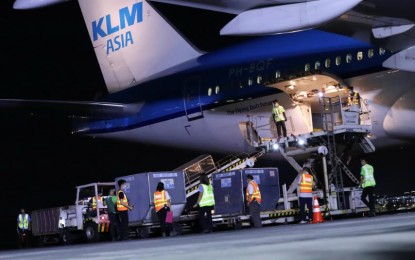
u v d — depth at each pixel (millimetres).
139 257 6094
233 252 5652
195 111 20594
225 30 11234
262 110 18672
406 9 11914
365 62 16125
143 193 16391
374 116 16500
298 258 4457
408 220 9977
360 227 8836
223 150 21031
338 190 16078
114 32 24375
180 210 17000
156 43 22984
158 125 21859
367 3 11695
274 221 16344
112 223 16125
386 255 4207
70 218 18938
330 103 16438
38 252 10680
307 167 16750
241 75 19359
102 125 23672
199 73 20844
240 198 16078
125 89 23484
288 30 10750
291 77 16547
